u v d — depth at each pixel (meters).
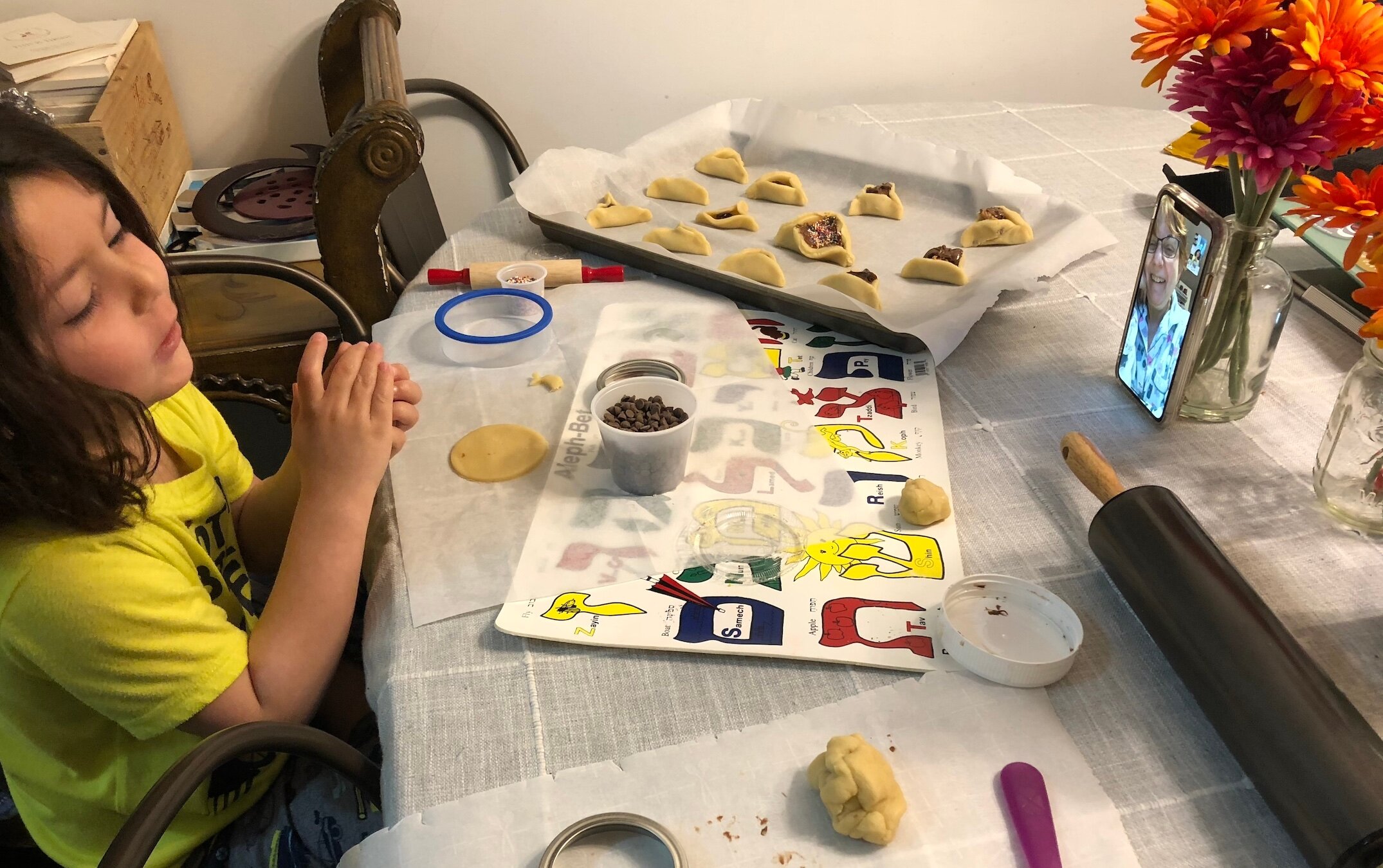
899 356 1.17
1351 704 0.65
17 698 0.83
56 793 0.90
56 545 0.75
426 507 0.94
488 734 0.71
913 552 0.86
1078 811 0.64
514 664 0.77
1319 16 0.75
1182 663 0.71
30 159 0.69
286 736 0.74
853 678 0.75
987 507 0.92
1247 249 0.91
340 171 1.27
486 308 1.25
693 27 2.14
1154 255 0.98
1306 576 0.82
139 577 0.77
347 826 0.91
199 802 0.91
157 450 0.83
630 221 1.49
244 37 1.94
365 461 0.88
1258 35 0.79
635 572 0.85
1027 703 0.72
